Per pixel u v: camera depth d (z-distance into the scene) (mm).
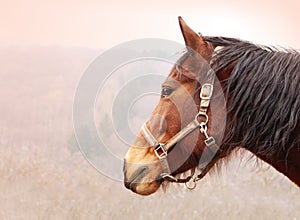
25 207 9086
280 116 4621
